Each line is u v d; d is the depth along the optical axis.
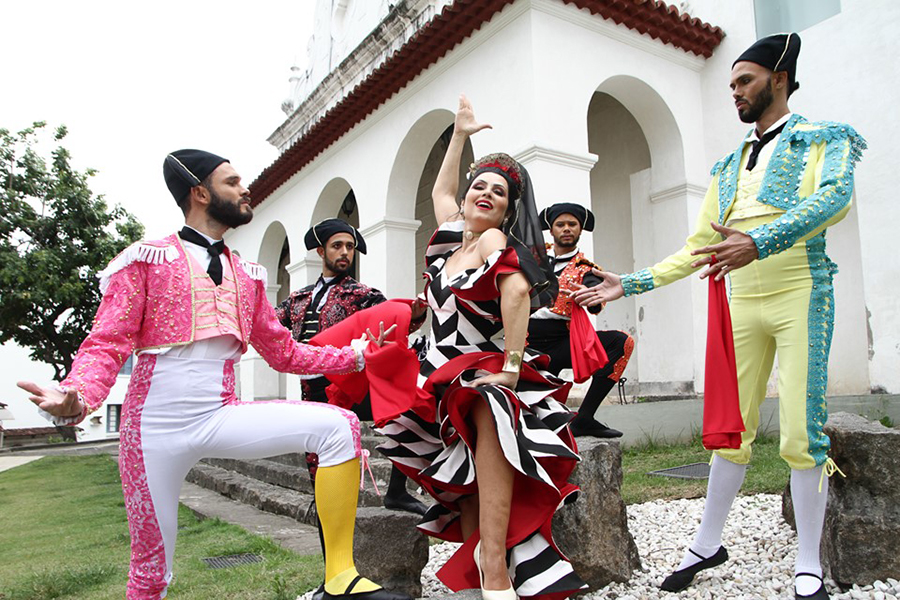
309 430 2.30
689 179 8.39
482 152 7.85
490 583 2.13
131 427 2.16
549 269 2.61
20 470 13.34
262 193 13.84
